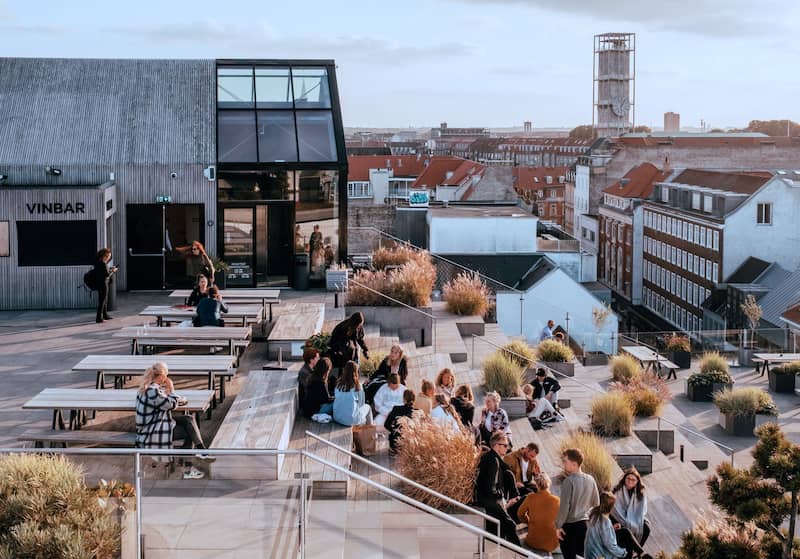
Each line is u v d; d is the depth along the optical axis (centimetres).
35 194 2331
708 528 1540
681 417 3009
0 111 2722
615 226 11206
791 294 7006
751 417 3114
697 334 4297
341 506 934
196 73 2856
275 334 1864
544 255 5562
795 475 1473
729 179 8988
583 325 3559
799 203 7962
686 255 8900
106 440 1218
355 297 2409
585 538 1263
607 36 19475
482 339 2289
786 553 1462
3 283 2347
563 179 18450
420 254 2953
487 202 7594
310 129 2748
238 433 1253
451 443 1288
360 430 1416
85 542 859
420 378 1916
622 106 19250
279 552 916
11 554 842
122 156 2644
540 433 1917
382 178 10581
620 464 1981
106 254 2211
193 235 2672
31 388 1634
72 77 2838
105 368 1429
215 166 2652
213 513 909
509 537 1277
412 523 945
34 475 896
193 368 1448
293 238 2703
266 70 2856
